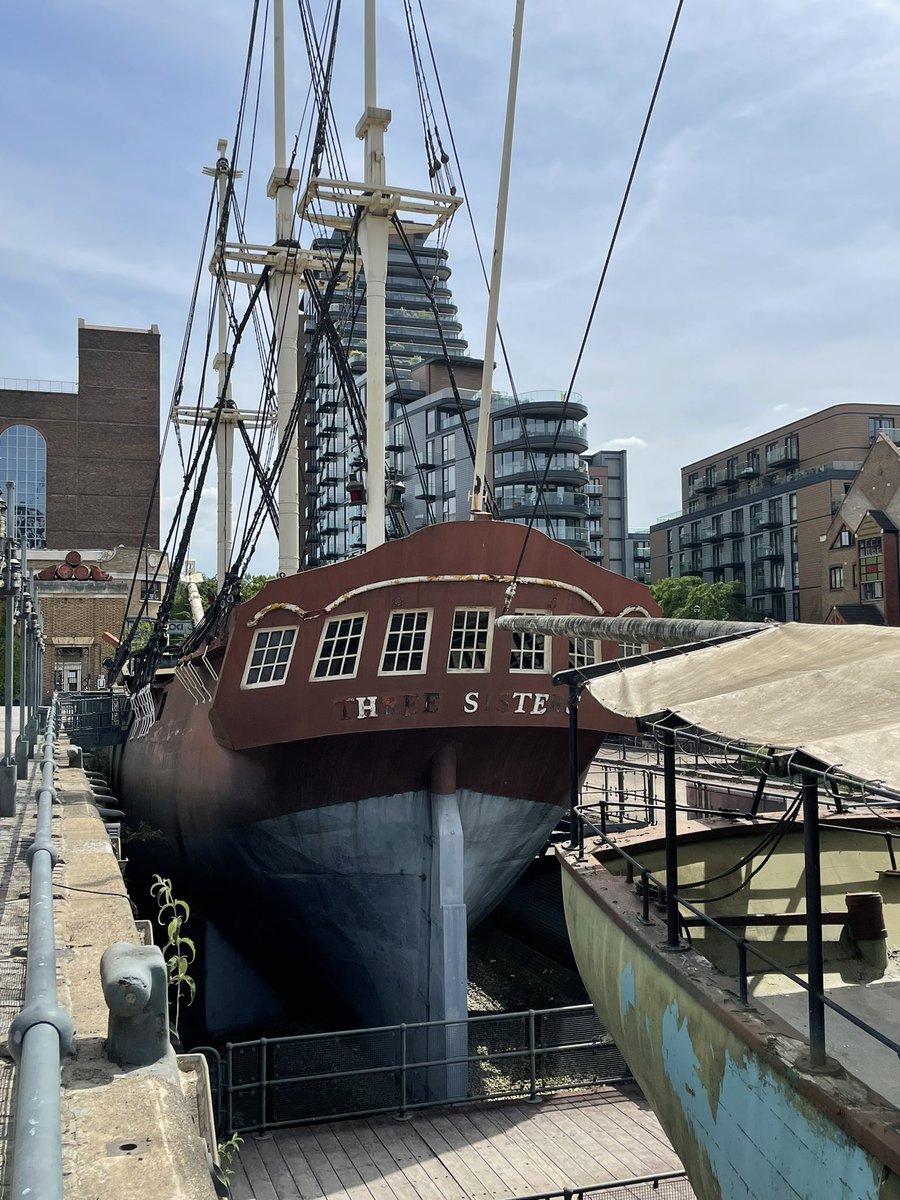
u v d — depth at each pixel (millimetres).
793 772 4754
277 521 24672
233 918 18703
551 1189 9672
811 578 68750
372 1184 9844
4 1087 3959
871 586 54125
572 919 9039
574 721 8969
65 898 7473
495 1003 17281
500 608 13328
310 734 13195
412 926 14367
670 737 6277
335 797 14055
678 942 6555
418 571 13133
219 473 34750
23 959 5914
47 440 81250
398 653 13258
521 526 13328
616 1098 12062
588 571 13891
